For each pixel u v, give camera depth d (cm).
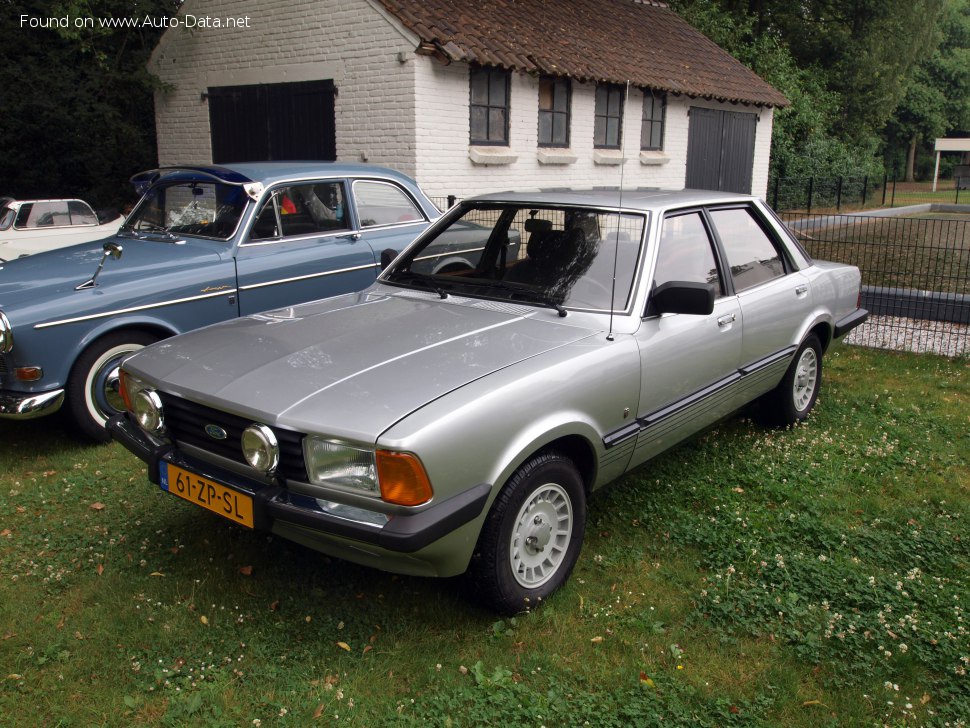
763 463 491
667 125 1484
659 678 299
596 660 310
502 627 323
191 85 1291
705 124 1586
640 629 328
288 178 599
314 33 1117
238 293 557
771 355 492
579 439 348
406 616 333
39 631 321
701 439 530
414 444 274
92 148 1366
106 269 518
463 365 321
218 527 408
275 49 1173
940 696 295
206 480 320
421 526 276
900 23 2986
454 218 454
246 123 1239
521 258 416
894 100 3083
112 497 442
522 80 1195
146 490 450
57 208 917
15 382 470
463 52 1043
